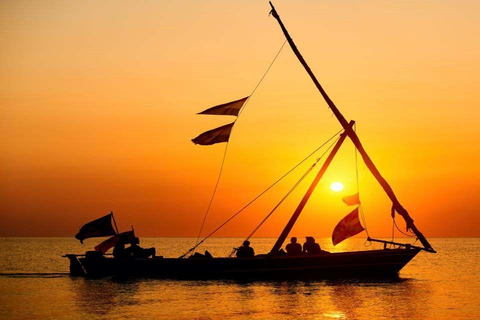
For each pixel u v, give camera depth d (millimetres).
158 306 20859
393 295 24078
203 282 28625
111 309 20219
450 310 20094
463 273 38281
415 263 52125
